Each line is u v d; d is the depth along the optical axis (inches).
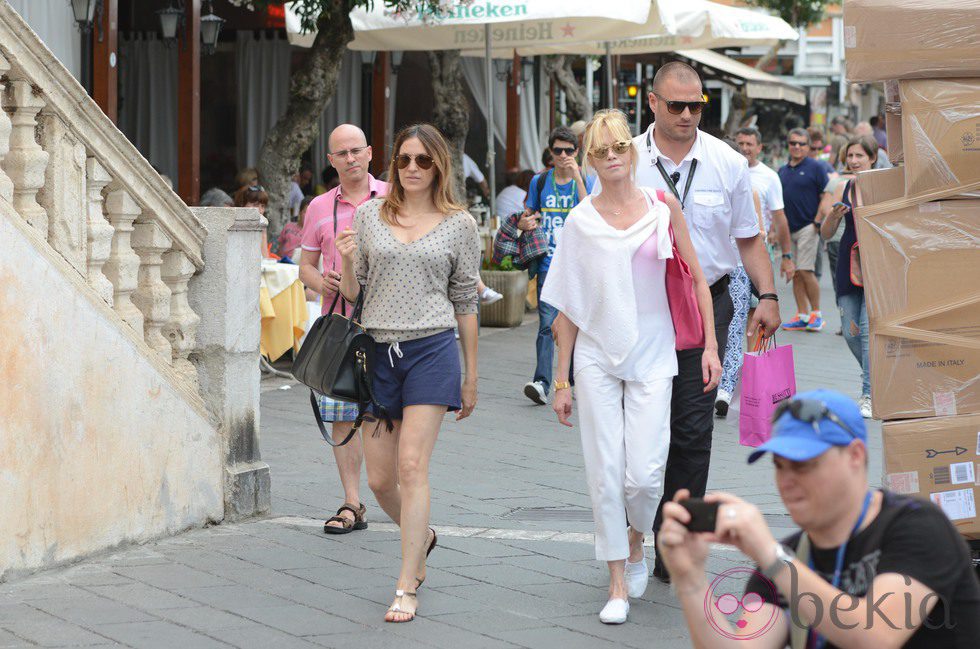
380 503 701.3
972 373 596.7
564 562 744.3
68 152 685.3
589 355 658.8
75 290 686.5
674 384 683.4
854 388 1368.1
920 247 598.2
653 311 657.0
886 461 602.5
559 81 3029.0
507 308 1845.5
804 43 5310.0
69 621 602.5
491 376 1443.2
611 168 651.5
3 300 636.1
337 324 673.6
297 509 860.6
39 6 1508.4
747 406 665.0
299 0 1614.2
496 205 1996.8
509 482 952.3
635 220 658.2
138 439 738.8
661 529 331.9
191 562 714.2
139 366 738.8
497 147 2859.3
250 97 2395.4
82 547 702.5
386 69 2274.9
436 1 1556.3
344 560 735.7
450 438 1107.9
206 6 1879.9
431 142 665.6
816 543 349.1
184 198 1644.9
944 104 591.8
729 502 327.9
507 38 1833.2
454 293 676.7
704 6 2127.2
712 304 702.5
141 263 764.0
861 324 1200.2
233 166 2416.3
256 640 589.6
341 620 626.5
